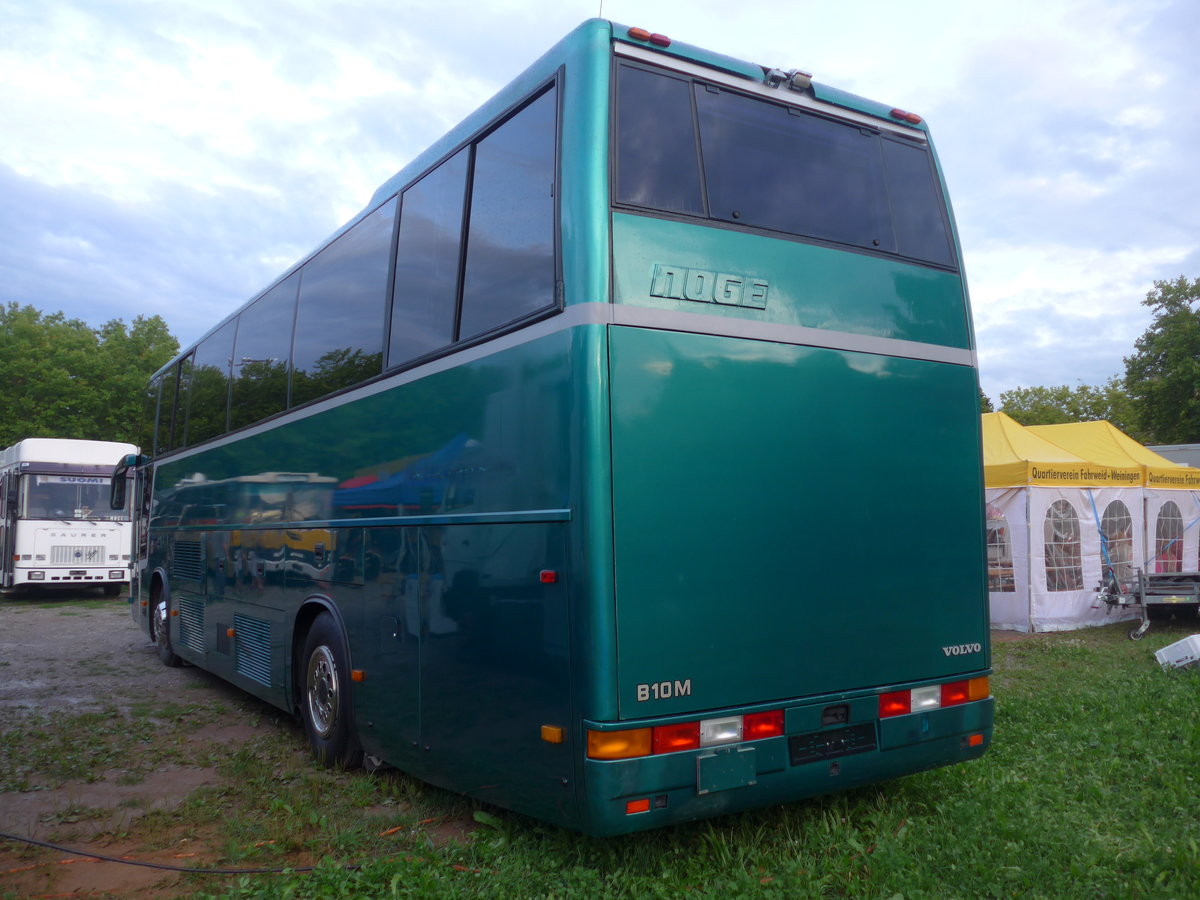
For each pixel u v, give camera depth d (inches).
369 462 242.2
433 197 226.1
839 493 189.8
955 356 214.8
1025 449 615.8
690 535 169.2
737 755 169.2
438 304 216.4
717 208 184.1
